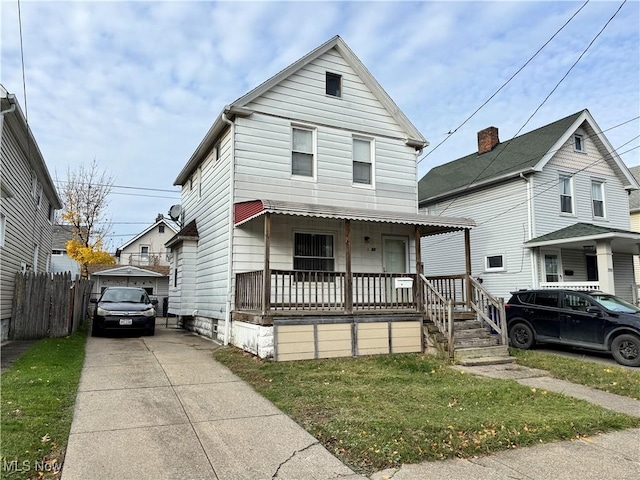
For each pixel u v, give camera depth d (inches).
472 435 181.6
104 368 303.1
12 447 154.8
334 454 164.1
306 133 469.4
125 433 179.9
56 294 459.5
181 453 161.5
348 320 373.4
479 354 366.6
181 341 457.7
